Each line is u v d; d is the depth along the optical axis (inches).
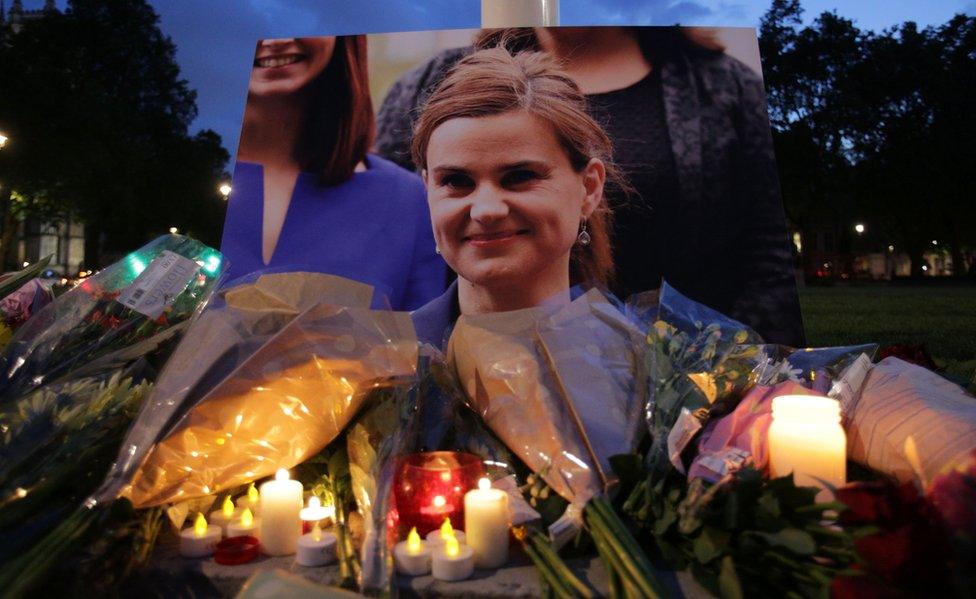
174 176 1256.2
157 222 1256.8
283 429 56.3
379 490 52.1
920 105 1112.8
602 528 45.7
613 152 113.3
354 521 56.6
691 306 76.0
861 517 39.0
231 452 54.9
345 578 46.3
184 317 73.2
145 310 71.3
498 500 49.5
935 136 1098.1
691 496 46.6
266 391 56.1
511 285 110.0
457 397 67.5
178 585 48.1
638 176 113.3
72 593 45.2
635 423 57.7
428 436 66.4
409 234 113.9
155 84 1288.1
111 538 48.1
